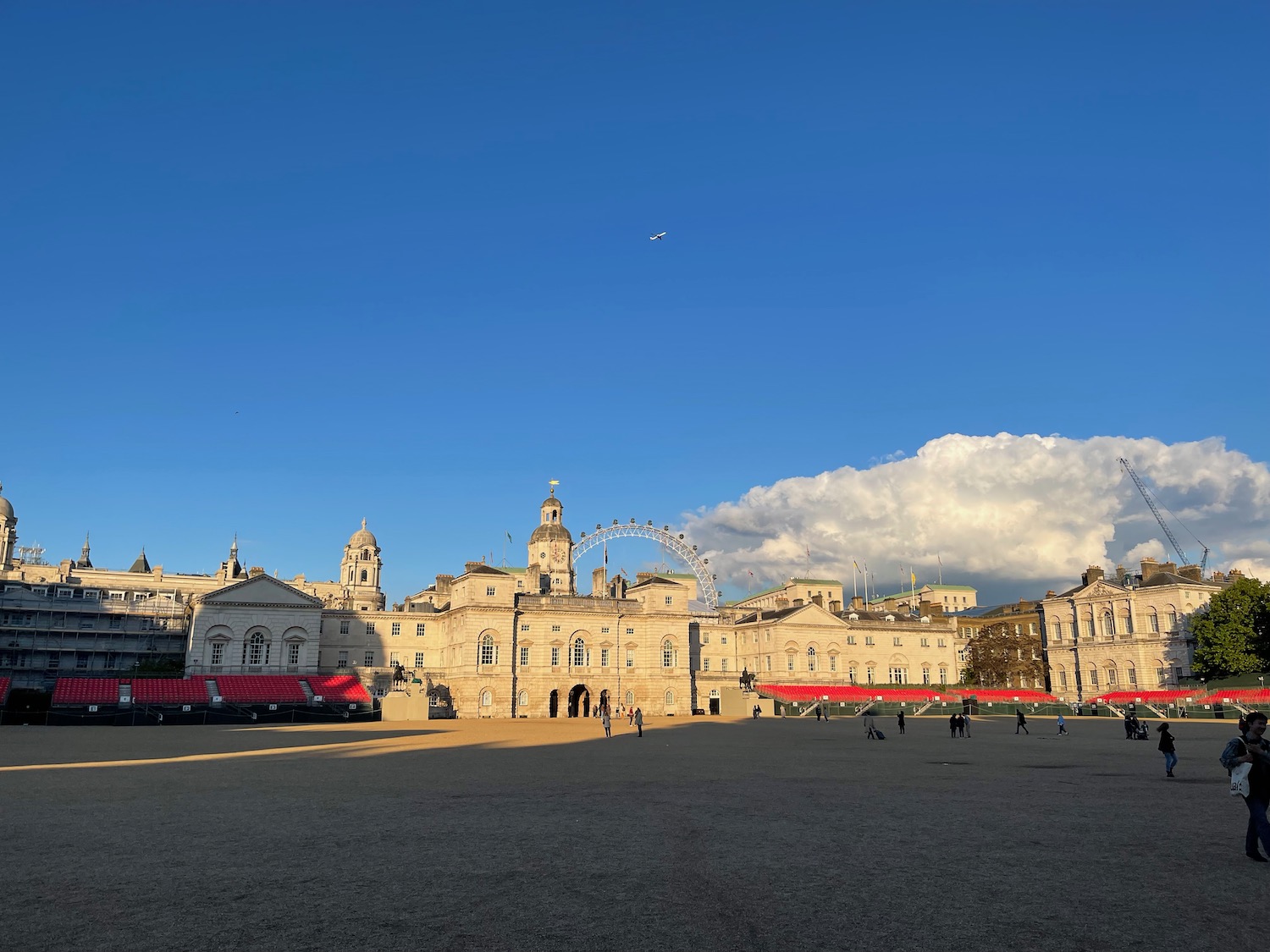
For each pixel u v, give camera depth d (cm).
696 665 16988
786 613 16688
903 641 17550
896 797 3578
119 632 14275
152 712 10756
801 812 3173
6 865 2288
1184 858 2342
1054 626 17838
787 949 1605
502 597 13888
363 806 3341
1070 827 2836
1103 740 7412
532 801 3484
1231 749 2350
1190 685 15100
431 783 4138
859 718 12769
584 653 14412
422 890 2022
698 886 2056
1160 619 15825
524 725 10456
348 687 12888
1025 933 1698
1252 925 1739
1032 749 6425
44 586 14912
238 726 10188
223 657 12788
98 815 3112
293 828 2820
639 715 8006
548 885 2066
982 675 17662
